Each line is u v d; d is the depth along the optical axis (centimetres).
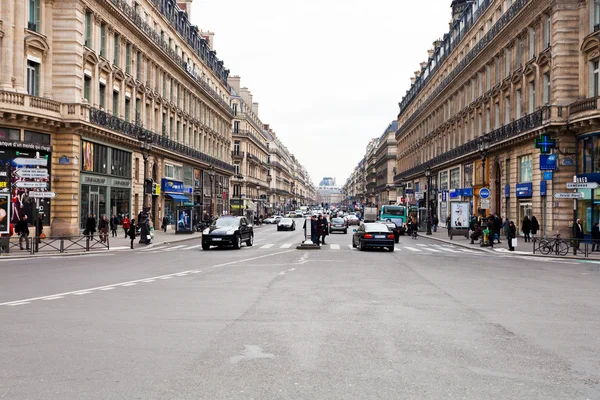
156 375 591
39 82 3091
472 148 4762
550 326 862
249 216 7356
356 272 1648
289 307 1017
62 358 659
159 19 4772
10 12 2825
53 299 1109
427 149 7131
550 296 1195
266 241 3631
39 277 1510
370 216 6694
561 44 3111
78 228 3209
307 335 784
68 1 3170
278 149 14588
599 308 1041
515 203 3784
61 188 3141
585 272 1756
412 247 3088
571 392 543
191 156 5697
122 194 3931
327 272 1642
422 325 858
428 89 7200
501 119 4159
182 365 629
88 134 3334
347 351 693
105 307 1013
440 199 6262
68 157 3145
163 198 4891
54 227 3114
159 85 4825
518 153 3709
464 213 3947
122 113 3938
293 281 1414
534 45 3538
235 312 964
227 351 692
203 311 973
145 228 3092
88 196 3381
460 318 920
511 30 3900
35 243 2362
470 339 765
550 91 3234
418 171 7375
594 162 2908
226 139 7862
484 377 589
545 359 664
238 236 2786
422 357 667
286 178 17012
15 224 2752
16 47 2867
